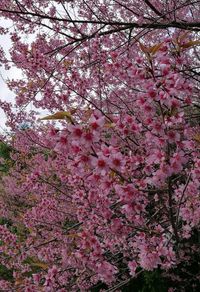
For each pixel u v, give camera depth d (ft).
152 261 8.57
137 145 9.91
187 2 14.85
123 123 8.25
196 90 16.31
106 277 8.41
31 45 17.07
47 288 9.93
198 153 8.71
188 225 10.19
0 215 25.40
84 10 18.35
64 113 5.90
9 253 15.19
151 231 9.10
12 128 18.47
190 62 19.98
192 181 9.42
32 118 18.61
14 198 27.96
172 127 7.38
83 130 5.86
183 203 9.88
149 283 20.01
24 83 17.63
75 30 17.25
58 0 16.62
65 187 17.93
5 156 34.65
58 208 18.01
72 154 6.39
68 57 17.54
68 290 13.79
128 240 11.21
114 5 18.84
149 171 8.20
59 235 15.16
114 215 10.19
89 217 10.80
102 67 14.69
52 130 6.34
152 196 11.08
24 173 25.30
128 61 10.51
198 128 13.43
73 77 14.10
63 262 12.94
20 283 12.90
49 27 15.43
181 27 14.67
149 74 7.04
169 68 6.82
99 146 7.11
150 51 6.87
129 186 7.39
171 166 7.11
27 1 16.47
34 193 20.58
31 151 21.72
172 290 19.92
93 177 7.29
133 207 7.72
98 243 8.38
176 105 6.66
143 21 16.94
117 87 16.11
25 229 23.50
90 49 15.83
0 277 23.49
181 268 20.86
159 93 6.61
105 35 16.31
